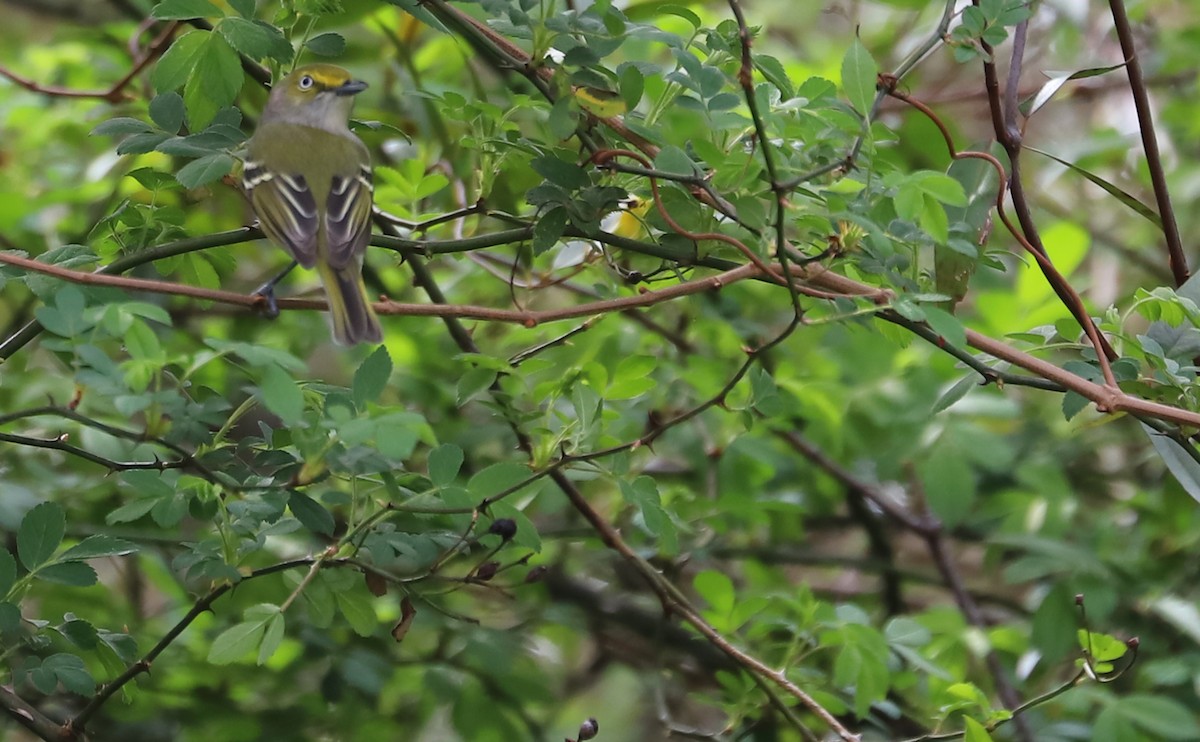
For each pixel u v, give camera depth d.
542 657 12.13
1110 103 14.43
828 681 9.59
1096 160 12.77
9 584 6.71
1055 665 10.81
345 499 7.30
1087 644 7.96
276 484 6.81
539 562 11.47
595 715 14.41
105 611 10.37
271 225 8.03
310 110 8.78
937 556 12.31
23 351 10.92
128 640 7.42
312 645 10.43
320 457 6.22
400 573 11.29
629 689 14.50
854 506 12.88
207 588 9.90
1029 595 13.57
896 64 13.30
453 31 8.02
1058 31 13.09
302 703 10.80
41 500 9.65
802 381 11.02
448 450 6.68
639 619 12.38
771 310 12.35
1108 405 7.03
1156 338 7.62
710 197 7.10
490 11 7.20
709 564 12.48
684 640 12.30
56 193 10.70
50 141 12.60
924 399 11.37
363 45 11.65
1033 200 13.93
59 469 11.07
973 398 11.27
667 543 7.54
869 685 8.10
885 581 12.68
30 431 10.26
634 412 11.05
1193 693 11.18
